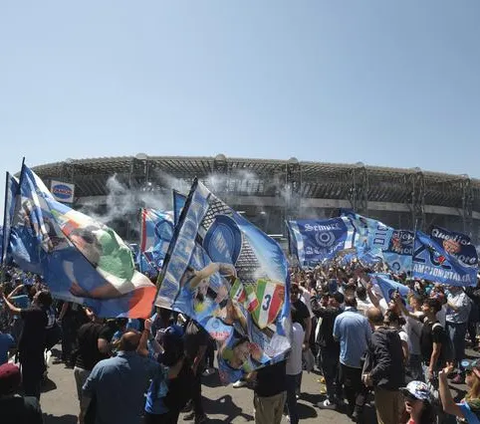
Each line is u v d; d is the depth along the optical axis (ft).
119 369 14.35
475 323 42.01
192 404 24.16
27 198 21.80
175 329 16.80
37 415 12.80
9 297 25.54
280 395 17.57
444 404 13.21
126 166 221.05
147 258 39.65
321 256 49.60
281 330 16.06
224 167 216.54
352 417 23.21
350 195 240.32
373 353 19.92
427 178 237.25
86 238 20.27
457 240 34.45
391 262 53.62
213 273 14.93
